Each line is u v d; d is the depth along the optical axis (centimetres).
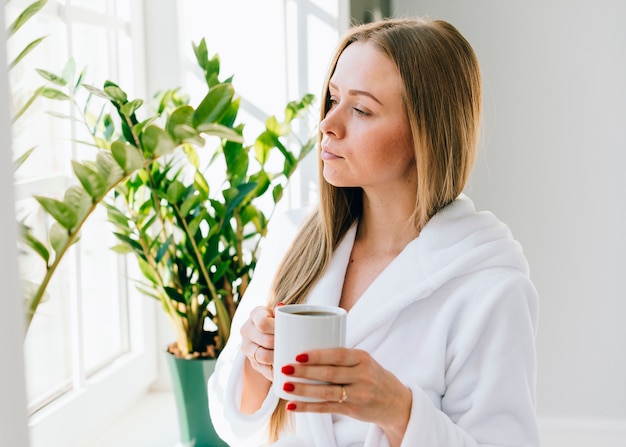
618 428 226
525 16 218
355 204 125
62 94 141
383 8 215
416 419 96
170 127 113
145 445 173
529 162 223
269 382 120
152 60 204
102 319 192
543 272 227
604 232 223
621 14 214
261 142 178
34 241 104
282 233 137
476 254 113
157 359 216
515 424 108
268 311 108
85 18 176
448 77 111
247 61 202
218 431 125
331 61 117
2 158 77
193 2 203
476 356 110
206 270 170
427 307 114
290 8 198
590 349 227
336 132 112
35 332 156
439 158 113
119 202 196
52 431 153
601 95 218
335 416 117
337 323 84
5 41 77
